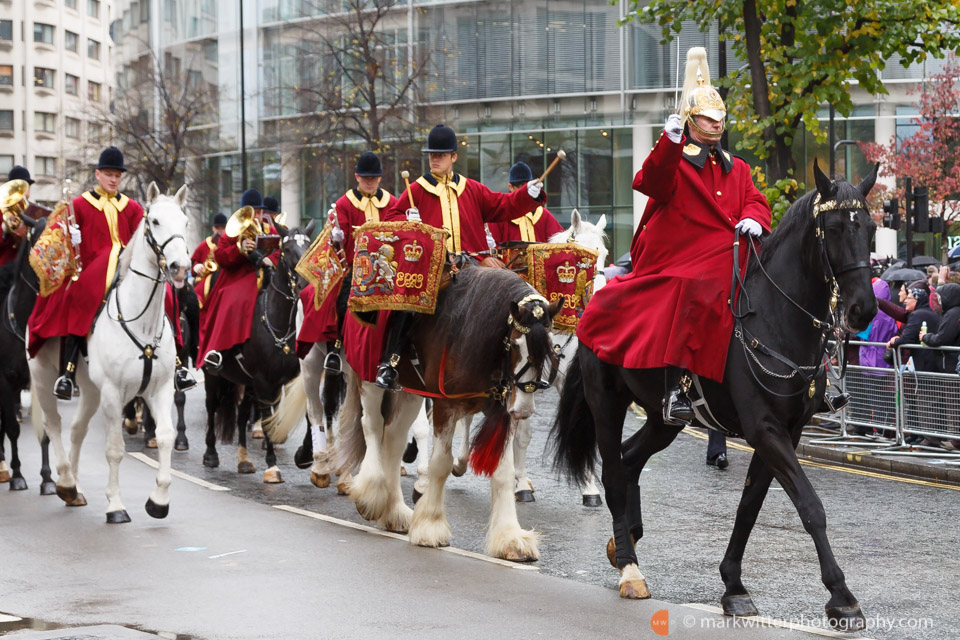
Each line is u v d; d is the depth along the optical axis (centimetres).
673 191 805
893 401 1552
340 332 1280
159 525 1093
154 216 1082
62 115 9656
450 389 963
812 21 1797
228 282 1466
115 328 1098
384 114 3881
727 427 791
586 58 4409
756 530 1050
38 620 752
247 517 1136
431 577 873
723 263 777
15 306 1298
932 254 4325
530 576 877
